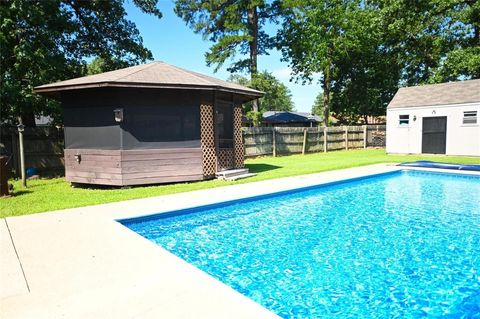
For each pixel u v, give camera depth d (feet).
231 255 16.21
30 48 37.27
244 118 105.91
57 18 42.80
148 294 10.17
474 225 20.48
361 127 81.66
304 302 11.66
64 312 9.16
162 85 29.35
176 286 10.73
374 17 86.58
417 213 23.58
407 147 63.72
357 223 21.33
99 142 31.19
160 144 31.73
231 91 34.58
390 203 26.76
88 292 10.33
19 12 36.24
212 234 19.51
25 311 9.25
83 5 48.47
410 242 17.61
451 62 73.92
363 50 94.07
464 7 76.28
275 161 54.24
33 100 37.68
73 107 32.35
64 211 21.09
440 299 11.71
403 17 80.07
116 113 29.30
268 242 17.99
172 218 21.44
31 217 19.60
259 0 71.51
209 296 10.04
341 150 77.25
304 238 18.58
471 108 55.77
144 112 30.83
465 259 15.21
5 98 36.22
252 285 13.03
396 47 89.92
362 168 41.86
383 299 11.77
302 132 68.59
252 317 8.80
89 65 56.08
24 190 30.17
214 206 23.48
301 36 88.69
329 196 29.68
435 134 60.34
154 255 13.51
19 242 15.10
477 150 55.67
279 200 27.78
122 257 13.28
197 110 33.42
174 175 32.48
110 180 30.66
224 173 34.94
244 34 72.02
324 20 88.79
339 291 12.43
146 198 25.16
